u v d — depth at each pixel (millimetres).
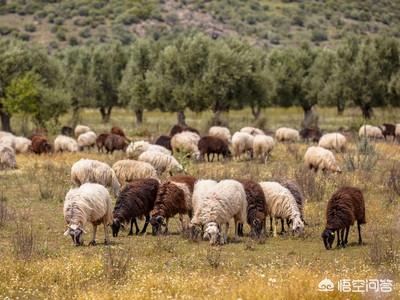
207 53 101062
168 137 62375
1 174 51438
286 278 21438
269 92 105812
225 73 97625
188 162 49969
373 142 65875
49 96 92500
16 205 39062
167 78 101125
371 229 31719
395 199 38875
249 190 30734
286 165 54062
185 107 100000
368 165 49938
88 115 136750
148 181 32656
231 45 105875
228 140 70812
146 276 22266
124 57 122562
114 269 23031
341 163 52375
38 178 48562
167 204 31109
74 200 29297
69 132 90312
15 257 26016
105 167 39031
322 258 26703
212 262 25031
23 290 21547
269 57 123500
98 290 20750
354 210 28906
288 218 31047
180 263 25375
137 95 105188
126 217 31250
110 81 121625
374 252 26016
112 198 39531
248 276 22125
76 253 27391
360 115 109562
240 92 101000
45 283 22422
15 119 111250
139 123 108500
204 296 19453
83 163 38844
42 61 99062
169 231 32844
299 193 33938
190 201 31750
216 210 29188
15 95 89000
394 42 100688
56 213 37062
